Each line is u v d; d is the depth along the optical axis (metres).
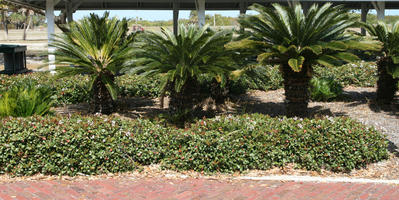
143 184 4.58
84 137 4.95
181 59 6.77
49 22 11.88
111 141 5.04
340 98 9.56
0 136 4.89
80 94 9.30
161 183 4.62
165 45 7.15
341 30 7.04
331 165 5.15
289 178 4.82
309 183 4.67
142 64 6.85
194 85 6.96
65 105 9.16
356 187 4.55
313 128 5.31
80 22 7.86
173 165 5.08
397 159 5.51
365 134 5.40
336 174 5.04
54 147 4.89
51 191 4.32
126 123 5.47
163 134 5.32
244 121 5.53
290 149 5.25
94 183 4.60
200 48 6.95
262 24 6.96
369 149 5.32
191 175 4.92
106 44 7.66
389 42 8.33
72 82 9.43
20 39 39.91
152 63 6.66
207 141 4.99
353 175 5.01
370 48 6.55
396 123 7.39
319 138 5.21
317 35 6.93
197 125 5.45
